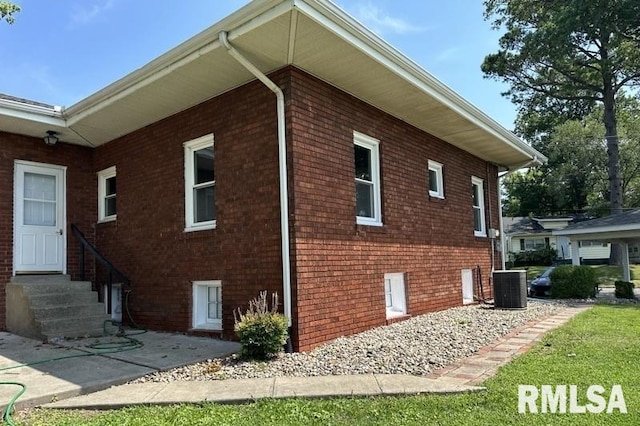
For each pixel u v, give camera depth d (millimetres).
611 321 8562
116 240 9336
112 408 4277
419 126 9742
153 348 6637
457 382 4691
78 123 8594
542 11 25391
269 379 4984
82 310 8102
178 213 8070
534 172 42438
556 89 28031
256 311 6469
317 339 6488
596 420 3611
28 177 9234
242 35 5676
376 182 8414
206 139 7742
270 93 6828
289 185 6426
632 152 32750
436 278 9914
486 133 10320
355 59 6445
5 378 5125
